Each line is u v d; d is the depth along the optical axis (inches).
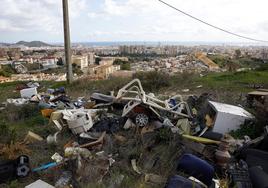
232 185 143.4
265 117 219.1
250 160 161.9
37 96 353.1
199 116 254.8
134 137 204.8
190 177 144.8
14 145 193.5
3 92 488.1
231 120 222.5
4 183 155.9
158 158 178.7
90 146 198.7
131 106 234.1
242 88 438.6
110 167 169.3
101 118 243.6
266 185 130.3
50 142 210.2
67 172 164.4
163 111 248.1
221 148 169.9
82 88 477.4
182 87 467.2
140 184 147.9
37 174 164.7
